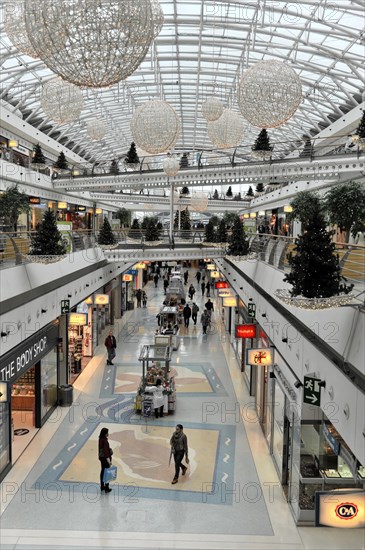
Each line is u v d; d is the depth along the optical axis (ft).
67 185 92.89
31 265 33.47
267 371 36.58
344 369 19.03
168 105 33.81
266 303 37.91
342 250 25.95
